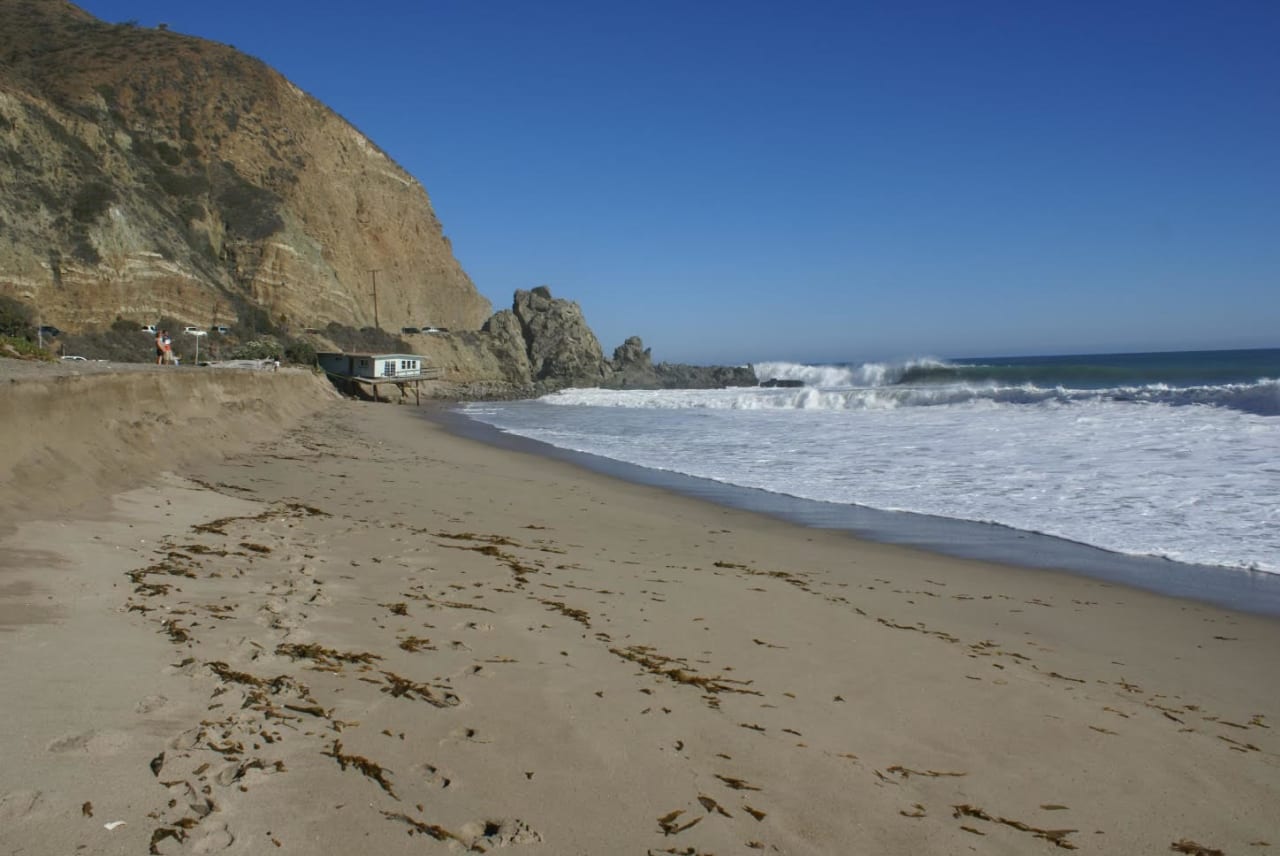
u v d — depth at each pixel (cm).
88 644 440
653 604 705
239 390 2341
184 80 6869
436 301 8394
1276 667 643
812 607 744
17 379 1007
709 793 366
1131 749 464
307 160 7250
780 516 1310
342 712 400
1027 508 1323
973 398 3619
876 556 1039
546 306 8638
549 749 389
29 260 4450
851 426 2755
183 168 6338
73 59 6656
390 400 5656
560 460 2109
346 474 1519
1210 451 1769
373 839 294
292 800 313
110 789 299
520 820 323
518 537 1010
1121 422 2333
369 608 590
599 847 311
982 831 359
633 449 2355
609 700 462
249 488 1207
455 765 362
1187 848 359
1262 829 381
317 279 6462
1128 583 912
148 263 5044
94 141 5459
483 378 7531
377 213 7944
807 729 454
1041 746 459
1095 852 351
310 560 734
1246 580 918
